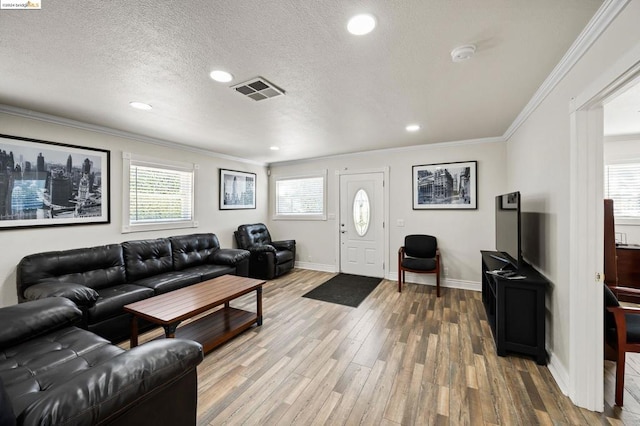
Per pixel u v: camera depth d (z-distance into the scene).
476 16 1.35
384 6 1.27
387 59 1.75
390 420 1.60
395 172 4.59
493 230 3.91
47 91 2.20
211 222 4.69
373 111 2.71
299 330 2.77
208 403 1.74
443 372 2.05
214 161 4.75
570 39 1.54
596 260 1.62
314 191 5.48
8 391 1.20
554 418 1.59
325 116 2.86
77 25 1.38
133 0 1.21
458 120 3.04
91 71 1.87
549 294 2.15
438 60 1.76
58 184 2.86
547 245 2.18
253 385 1.92
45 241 2.78
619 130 3.67
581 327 1.66
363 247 4.95
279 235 5.88
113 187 3.34
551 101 2.07
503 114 2.84
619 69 1.23
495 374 2.02
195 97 2.33
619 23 1.24
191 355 1.25
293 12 1.30
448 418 1.61
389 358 2.25
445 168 4.18
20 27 1.39
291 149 4.54
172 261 3.66
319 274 5.07
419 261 3.98
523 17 1.36
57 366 1.42
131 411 1.04
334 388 1.88
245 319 2.81
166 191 4.01
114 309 2.49
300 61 1.76
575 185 1.66
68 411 0.85
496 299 2.30
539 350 2.13
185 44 1.56
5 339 1.54
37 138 2.71
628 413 1.62
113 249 3.08
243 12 1.29
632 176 3.95
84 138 3.07
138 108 2.59
